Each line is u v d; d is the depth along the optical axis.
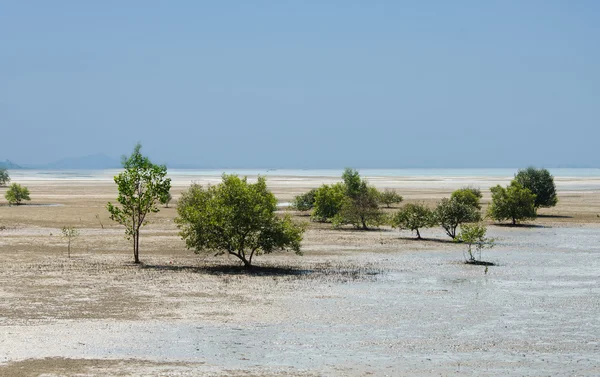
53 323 18.05
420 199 85.31
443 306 20.92
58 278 25.64
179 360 14.62
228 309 20.20
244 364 14.38
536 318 19.23
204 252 34.41
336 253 35.19
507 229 50.22
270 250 30.14
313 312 19.84
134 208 31.77
